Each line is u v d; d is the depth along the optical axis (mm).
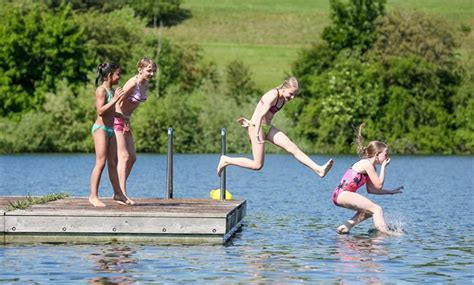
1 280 26422
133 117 137750
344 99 139875
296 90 34688
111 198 40406
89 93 138875
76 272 27766
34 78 147750
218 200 42250
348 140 140125
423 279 27406
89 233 33969
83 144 135250
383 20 149250
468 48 162375
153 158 118812
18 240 33844
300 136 140875
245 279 27016
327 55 151000
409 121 141625
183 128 136875
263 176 83688
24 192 62094
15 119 141375
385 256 31953
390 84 144000
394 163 114812
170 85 146875
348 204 39094
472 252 33156
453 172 95375
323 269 28969
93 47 162750
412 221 44438
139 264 29344
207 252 32094
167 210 35000
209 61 177125
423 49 146625
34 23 147750
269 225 41812
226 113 137625
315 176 84188
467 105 144250
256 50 188000
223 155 38969
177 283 26250
